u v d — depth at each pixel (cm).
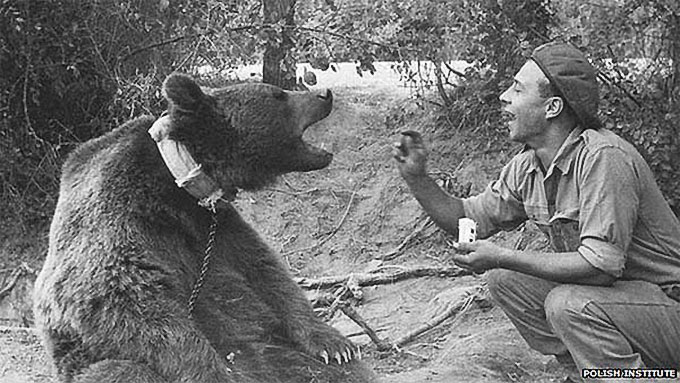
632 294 342
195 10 546
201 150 363
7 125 553
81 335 344
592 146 342
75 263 345
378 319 468
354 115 630
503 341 420
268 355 369
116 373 335
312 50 561
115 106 551
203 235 363
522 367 397
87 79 555
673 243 351
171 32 550
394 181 578
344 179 587
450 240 540
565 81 348
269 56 594
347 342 378
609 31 509
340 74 726
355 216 566
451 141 594
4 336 446
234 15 558
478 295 463
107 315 339
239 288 369
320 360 372
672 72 511
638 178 343
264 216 570
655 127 499
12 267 534
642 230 349
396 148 379
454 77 654
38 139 543
